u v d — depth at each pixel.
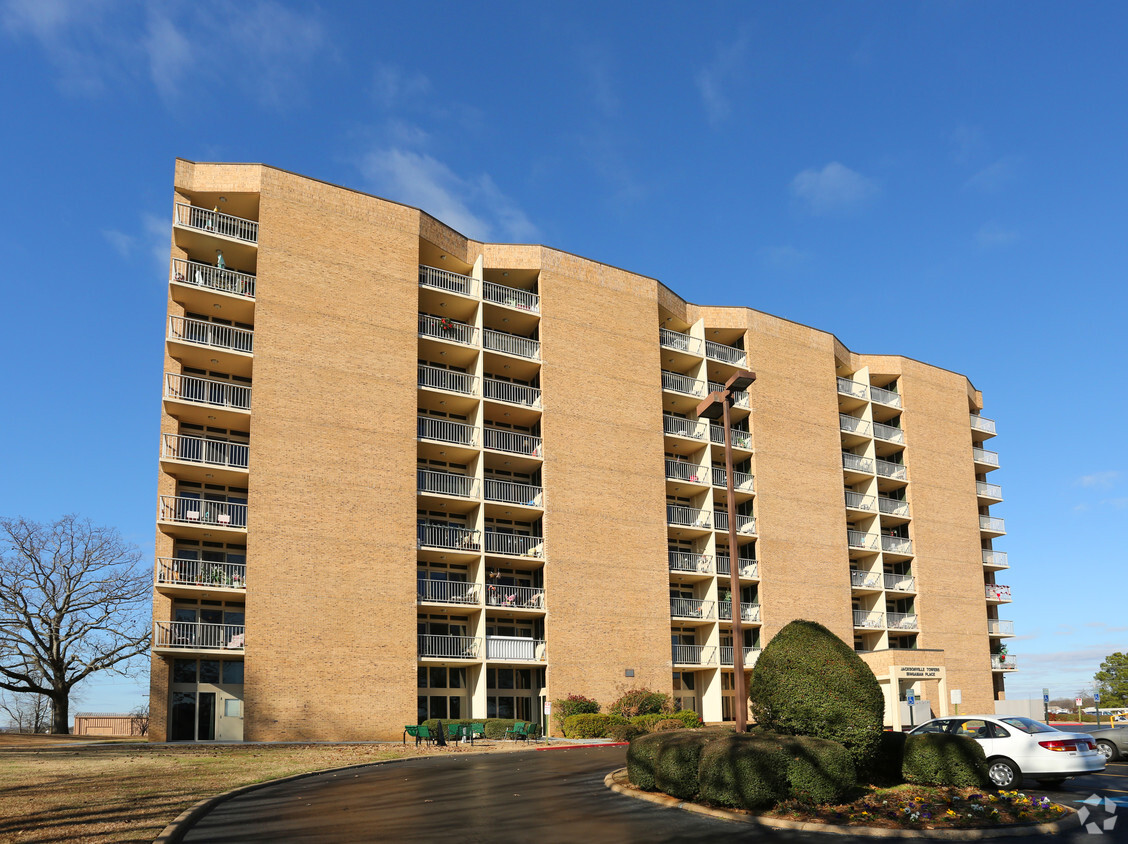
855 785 14.85
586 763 22.73
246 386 35.03
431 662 35.81
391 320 38.00
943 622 54.59
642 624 41.50
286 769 20.56
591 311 44.31
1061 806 14.22
